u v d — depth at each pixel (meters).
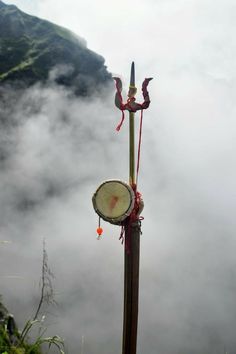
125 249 3.05
